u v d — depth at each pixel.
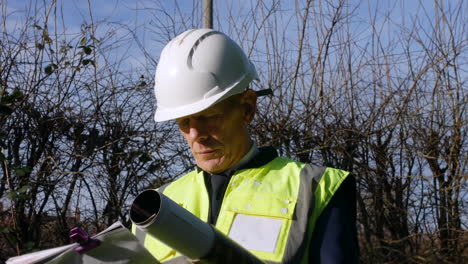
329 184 1.61
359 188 5.29
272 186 1.68
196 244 1.05
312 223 1.56
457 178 5.20
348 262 1.47
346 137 5.22
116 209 4.66
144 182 4.77
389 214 5.29
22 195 4.06
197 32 1.82
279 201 1.62
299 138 5.20
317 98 5.25
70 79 4.77
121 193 4.75
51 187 4.60
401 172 5.39
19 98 4.55
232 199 1.69
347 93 5.33
